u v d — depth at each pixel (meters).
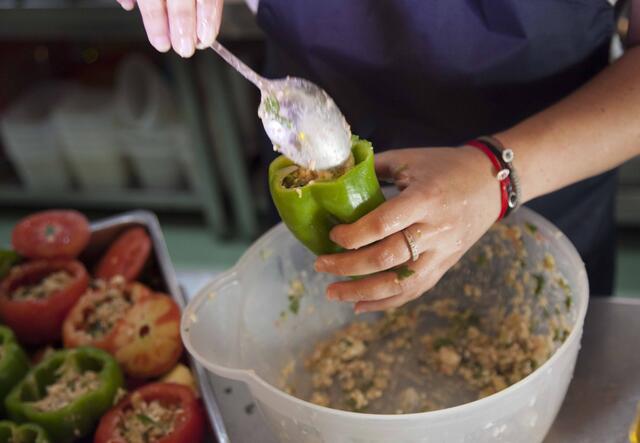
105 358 0.77
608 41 0.85
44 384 0.78
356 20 0.82
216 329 0.71
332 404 0.77
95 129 1.95
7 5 1.63
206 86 1.73
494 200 0.66
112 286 0.89
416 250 0.59
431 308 0.86
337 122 0.58
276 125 0.57
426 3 0.79
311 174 0.61
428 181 0.62
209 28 0.56
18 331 0.87
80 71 2.10
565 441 0.68
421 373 0.79
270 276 0.78
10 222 2.21
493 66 0.83
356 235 0.57
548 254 0.74
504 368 0.77
